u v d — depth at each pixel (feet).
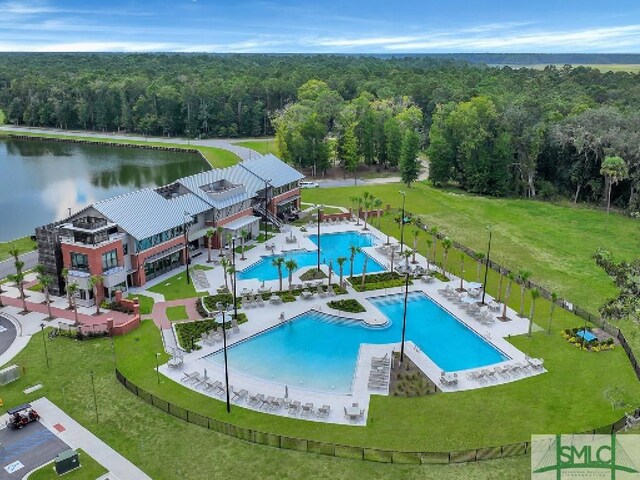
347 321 226.38
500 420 161.38
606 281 266.77
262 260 292.81
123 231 246.06
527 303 242.58
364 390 177.17
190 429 156.25
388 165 535.19
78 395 171.83
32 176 517.96
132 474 138.62
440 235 325.01
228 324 216.33
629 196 402.93
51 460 143.43
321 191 433.48
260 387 179.11
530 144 428.97
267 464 142.20
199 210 288.51
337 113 538.88
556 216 379.96
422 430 156.76
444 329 221.66
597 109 442.91
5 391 173.58
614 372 187.52
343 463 142.72
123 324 210.18
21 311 227.20
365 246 315.17
